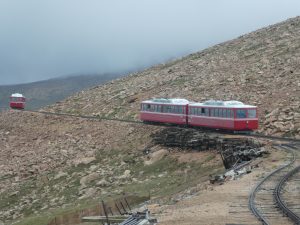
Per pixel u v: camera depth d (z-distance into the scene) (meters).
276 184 29.20
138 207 33.62
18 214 54.94
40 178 66.44
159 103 66.94
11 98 113.69
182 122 61.75
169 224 22.12
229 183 31.41
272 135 54.09
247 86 77.69
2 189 65.56
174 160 55.69
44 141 84.94
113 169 61.69
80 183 59.31
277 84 73.19
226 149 49.28
